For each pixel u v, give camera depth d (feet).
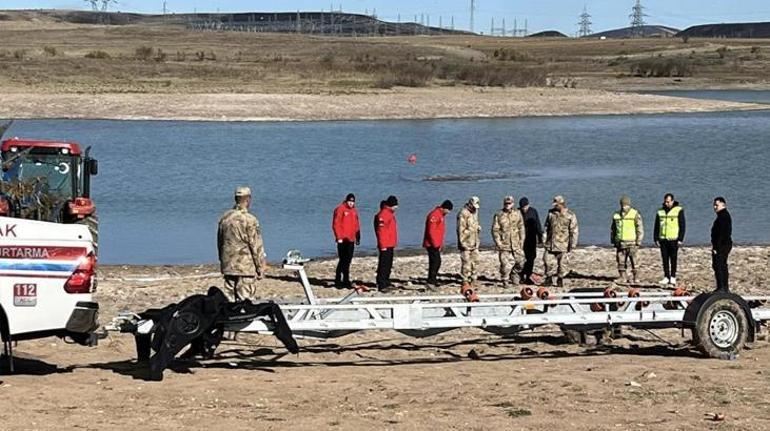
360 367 43.09
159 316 39.96
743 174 152.15
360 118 248.11
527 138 207.72
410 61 424.05
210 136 204.64
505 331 45.32
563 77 389.39
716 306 43.91
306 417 33.22
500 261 71.36
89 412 33.53
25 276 35.73
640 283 72.38
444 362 44.52
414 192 132.16
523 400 35.96
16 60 348.38
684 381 39.34
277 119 241.35
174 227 106.42
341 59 444.55
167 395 36.55
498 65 390.63
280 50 545.44
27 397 35.70
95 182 140.46
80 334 36.68
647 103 286.66
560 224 70.59
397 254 88.99
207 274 79.20
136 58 397.60
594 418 33.24
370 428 31.73
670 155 178.60
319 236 100.53
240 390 37.63
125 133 207.10
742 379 39.75
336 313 43.09
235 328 40.14
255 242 46.16
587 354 46.34
